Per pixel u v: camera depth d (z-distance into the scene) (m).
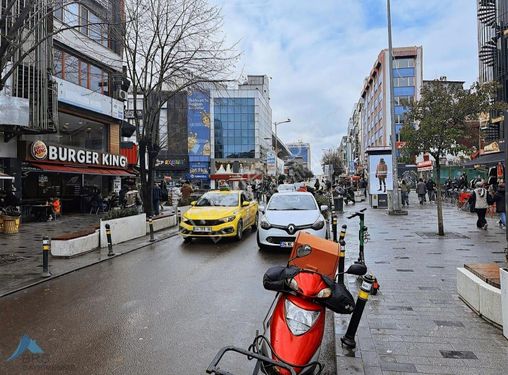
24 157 19.53
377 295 6.80
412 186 48.81
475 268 6.38
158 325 5.92
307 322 3.89
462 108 12.48
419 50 67.31
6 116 16.59
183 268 9.73
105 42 25.53
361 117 106.44
